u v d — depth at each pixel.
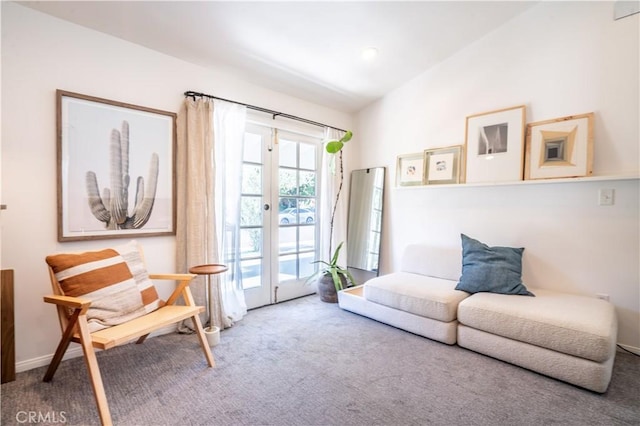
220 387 1.76
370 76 3.25
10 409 1.56
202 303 2.58
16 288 1.90
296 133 3.52
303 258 3.65
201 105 2.61
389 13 2.33
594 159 2.29
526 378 1.84
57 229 2.03
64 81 2.05
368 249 3.84
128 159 2.32
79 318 1.55
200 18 2.15
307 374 1.90
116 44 2.27
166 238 2.54
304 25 2.35
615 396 1.66
